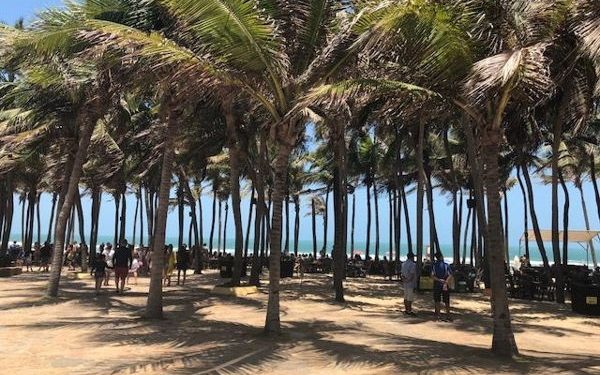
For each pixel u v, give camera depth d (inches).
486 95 319.6
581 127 628.4
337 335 430.0
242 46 360.5
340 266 700.0
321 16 394.0
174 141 515.5
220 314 539.8
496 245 365.7
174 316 518.9
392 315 576.1
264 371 300.4
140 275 1080.8
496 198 366.0
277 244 418.9
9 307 572.4
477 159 743.1
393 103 365.4
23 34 509.0
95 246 1455.5
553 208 791.1
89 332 418.9
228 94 390.0
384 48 334.3
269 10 387.9
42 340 385.1
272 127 409.4
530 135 816.3
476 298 791.1
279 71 379.9
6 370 295.3
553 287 865.5
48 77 613.0
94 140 804.6
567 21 348.8
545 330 519.5
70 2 490.6
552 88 386.9
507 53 297.9
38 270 1263.5
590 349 424.8
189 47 380.5
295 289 851.4
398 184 1143.0
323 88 327.3
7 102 905.5
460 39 330.3
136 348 359.6
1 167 807.7
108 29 352.2
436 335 460.4
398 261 1381.6
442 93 357.1
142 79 470.0
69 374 286.7
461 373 303.4
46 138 785.6
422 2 307.7
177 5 343.0
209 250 1863.9
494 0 332.2
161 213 508.7
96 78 562.9
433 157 1336.1
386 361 331.0
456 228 1184.8
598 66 441.7
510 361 339.6
